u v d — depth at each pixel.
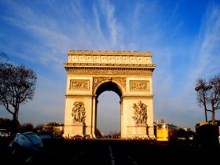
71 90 131.62
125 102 131.75
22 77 119.06
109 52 136.38
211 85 129.50
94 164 32.53
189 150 59.84
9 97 115.00
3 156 23.80
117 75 134.25
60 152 49.91
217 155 46.19
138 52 137.00
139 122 128.75
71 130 126.62
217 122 118.44
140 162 35.31
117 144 86.69
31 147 24.55
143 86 133.50
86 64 133.25
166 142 99.38
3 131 126.31
